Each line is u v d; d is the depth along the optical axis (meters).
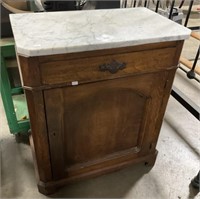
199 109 1.36
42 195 1.15
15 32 0.78
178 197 1.17
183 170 1.31
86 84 0.83
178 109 1.78
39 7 1.44
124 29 0.85
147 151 1.23
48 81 0.76
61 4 1.34
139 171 1.29
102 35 0.79
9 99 1.25
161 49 0.85
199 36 1.69
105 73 0.82
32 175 1.25
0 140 1.46
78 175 1.14
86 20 0.92
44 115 0.85
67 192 1.17
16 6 1.44
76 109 0.90
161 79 0.95
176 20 1.76
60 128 0.92
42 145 0.94
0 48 1.11
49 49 0.68
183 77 2.13
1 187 1.18
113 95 0.93
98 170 1.17
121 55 0.80
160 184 1.23
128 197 1.16
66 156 1.05
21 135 1.48
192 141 1.50
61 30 0.81
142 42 0.79
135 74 0.88
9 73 1.29
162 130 1.58
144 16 1.00
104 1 1.44
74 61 0.75
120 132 1.08
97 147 1.09
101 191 1.18
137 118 1.07
